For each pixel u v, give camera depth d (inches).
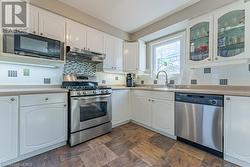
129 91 126.0
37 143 68.5
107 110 103.0
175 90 87.5
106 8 97.9
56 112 75.7
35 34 76.6
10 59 77.4
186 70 111.4
